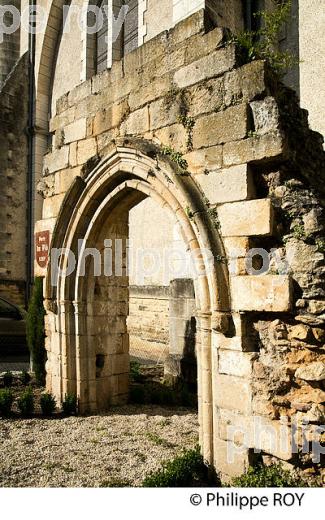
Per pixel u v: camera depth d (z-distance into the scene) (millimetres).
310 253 3900
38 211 16828
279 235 4074
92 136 6262
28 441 5219
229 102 4352
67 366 6426
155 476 3992
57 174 6953
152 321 11859
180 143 4828
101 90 6125
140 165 5305
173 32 5027
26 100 17172
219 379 4293
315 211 3957
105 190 6105
